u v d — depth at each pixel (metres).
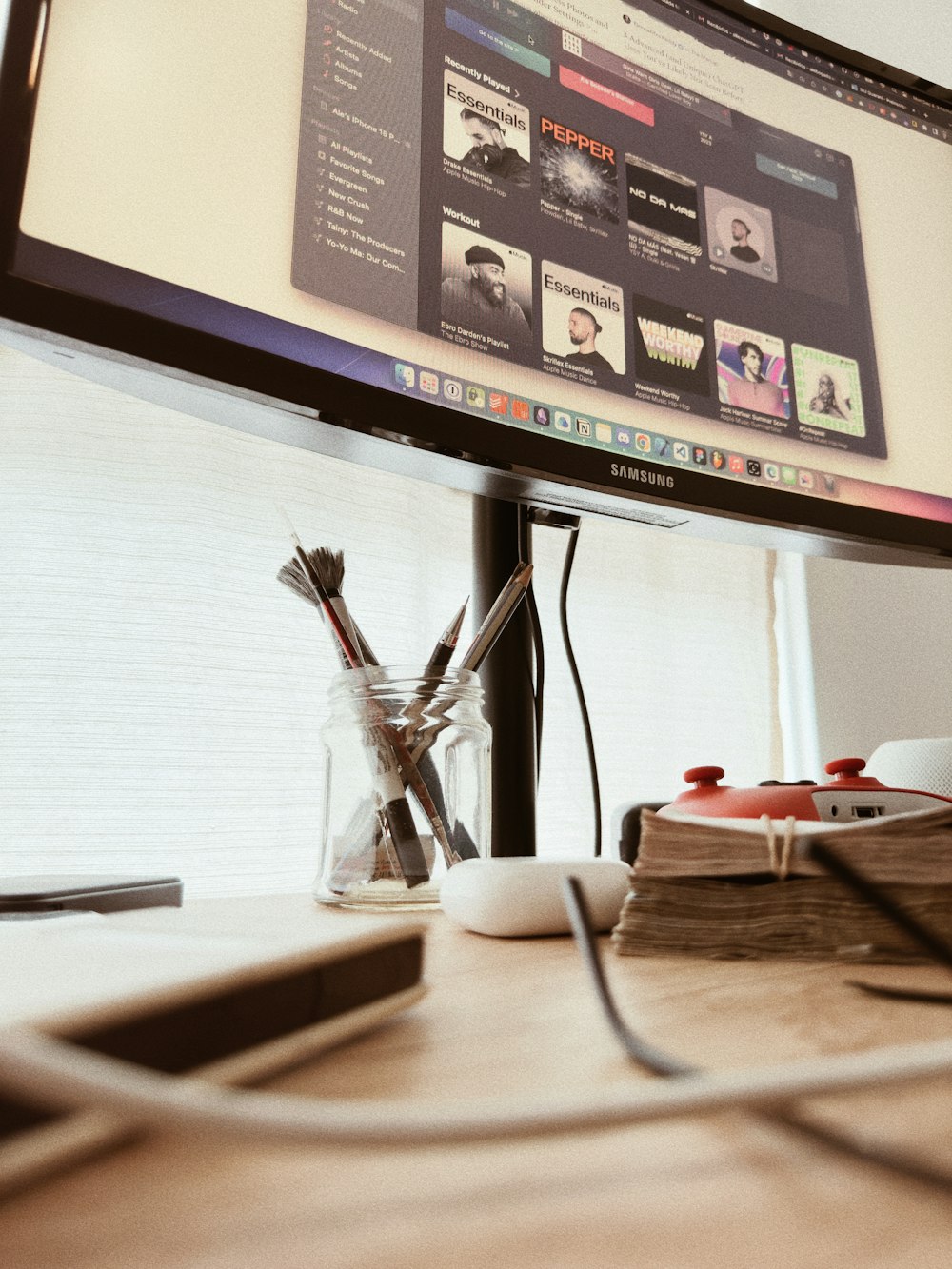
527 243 0.66
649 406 0.69
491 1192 0.12
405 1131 0.09
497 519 0.70
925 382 0.85
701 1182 0.13
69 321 0.44
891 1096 0.16
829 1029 0.21
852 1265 0.10
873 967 0.31
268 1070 0.16
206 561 1.02
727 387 0.73
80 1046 0.12
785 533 0.74
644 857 0.34
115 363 0.46
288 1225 0.11
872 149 0.89
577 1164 0.13
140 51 0.50
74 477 0.97
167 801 0.95
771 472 0.73
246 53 0.55
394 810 0.50
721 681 1.48
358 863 0.50
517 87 0.69
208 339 0.49
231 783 0.99
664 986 0.28
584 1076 0.17
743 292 0.76
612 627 1.39
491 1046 0.20
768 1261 0.10
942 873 0.31
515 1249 0.10
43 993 0.14
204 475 1.03
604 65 0.74
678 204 0.75
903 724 1.45
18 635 0.92
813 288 0.81
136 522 0.99
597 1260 0.10
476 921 0.39
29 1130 0.12
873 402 0.81
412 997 0.23
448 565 1.26
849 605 1.53
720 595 1.52
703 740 1.43
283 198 0.55
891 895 0.31
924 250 0.89
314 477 1.12
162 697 0.96
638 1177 0.13
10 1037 0.11
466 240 0.63
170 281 0.49
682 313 0.73
